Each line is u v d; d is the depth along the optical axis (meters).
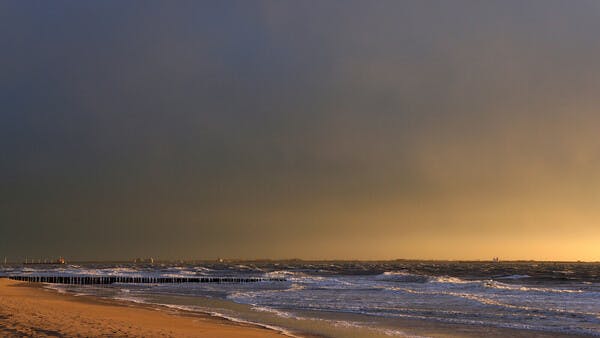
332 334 23.56
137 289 61.53
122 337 18.83
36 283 72.69
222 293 52.22
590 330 25.73
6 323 21.25
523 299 44.34
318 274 119.75
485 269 171.88
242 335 21.39
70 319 24.08
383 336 23.30
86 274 105.19
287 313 32.62
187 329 22.84
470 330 25.67
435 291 53.16
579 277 102.00
